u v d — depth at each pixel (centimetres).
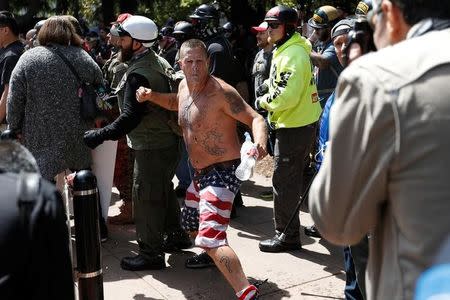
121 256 423
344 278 375
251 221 497
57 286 137
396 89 132
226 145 329
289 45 389
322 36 508
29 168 147
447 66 132
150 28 365
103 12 1568
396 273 137
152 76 358
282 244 419
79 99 390
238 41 1031
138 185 377
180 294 359
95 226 261
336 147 141
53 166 382
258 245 437
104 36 984
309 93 401
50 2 1830
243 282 315
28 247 131
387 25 150
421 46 136
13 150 149
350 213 143
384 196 140
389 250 141
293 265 397
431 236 129
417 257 132
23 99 381
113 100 458
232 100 324
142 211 384
